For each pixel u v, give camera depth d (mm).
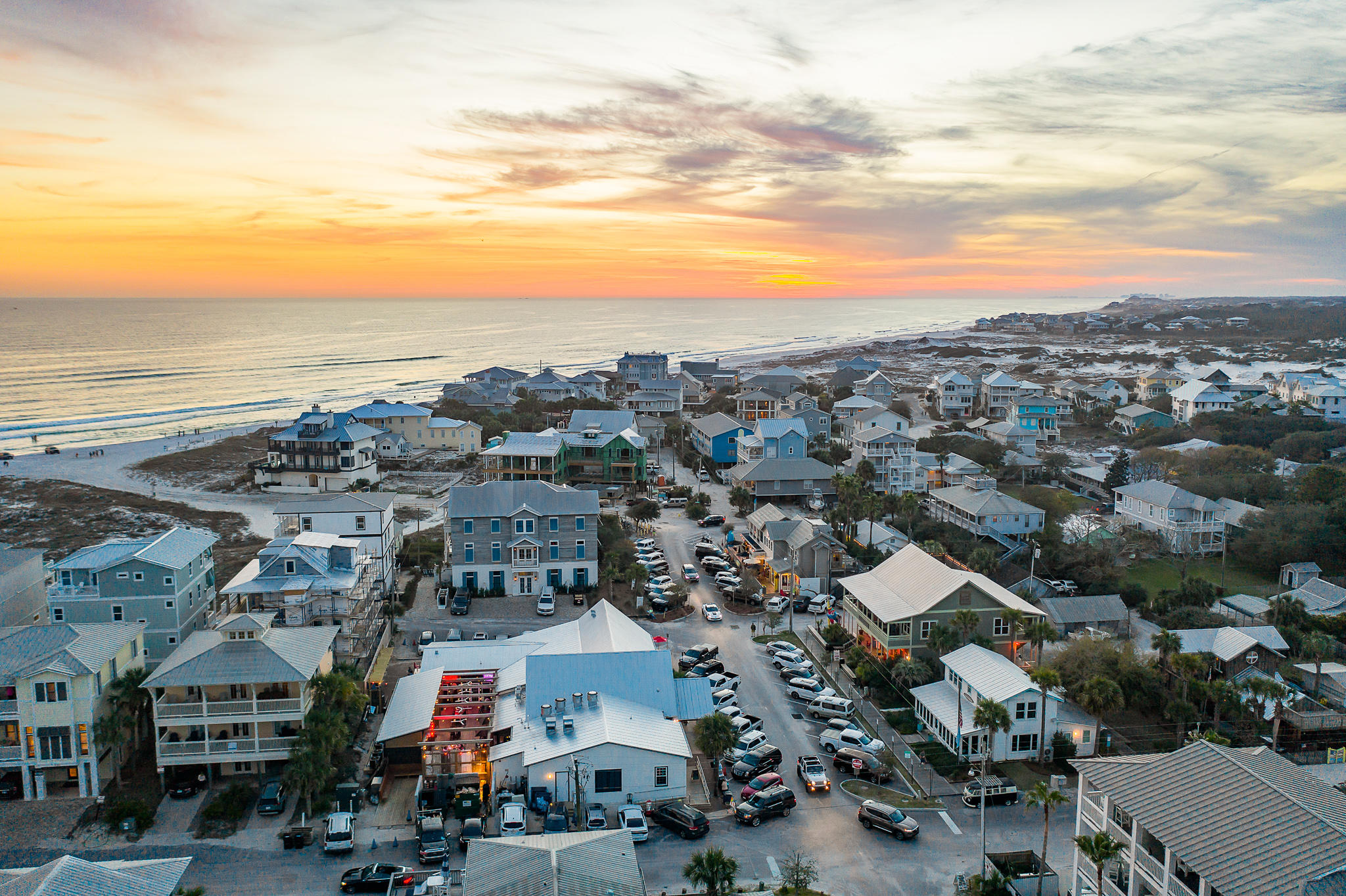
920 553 76312
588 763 50656
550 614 82062
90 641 52906
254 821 49031
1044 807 48531
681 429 173125
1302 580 89438
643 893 35781
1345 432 151125
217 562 99688
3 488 137750
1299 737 57594
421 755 54188
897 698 65500
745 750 56812
